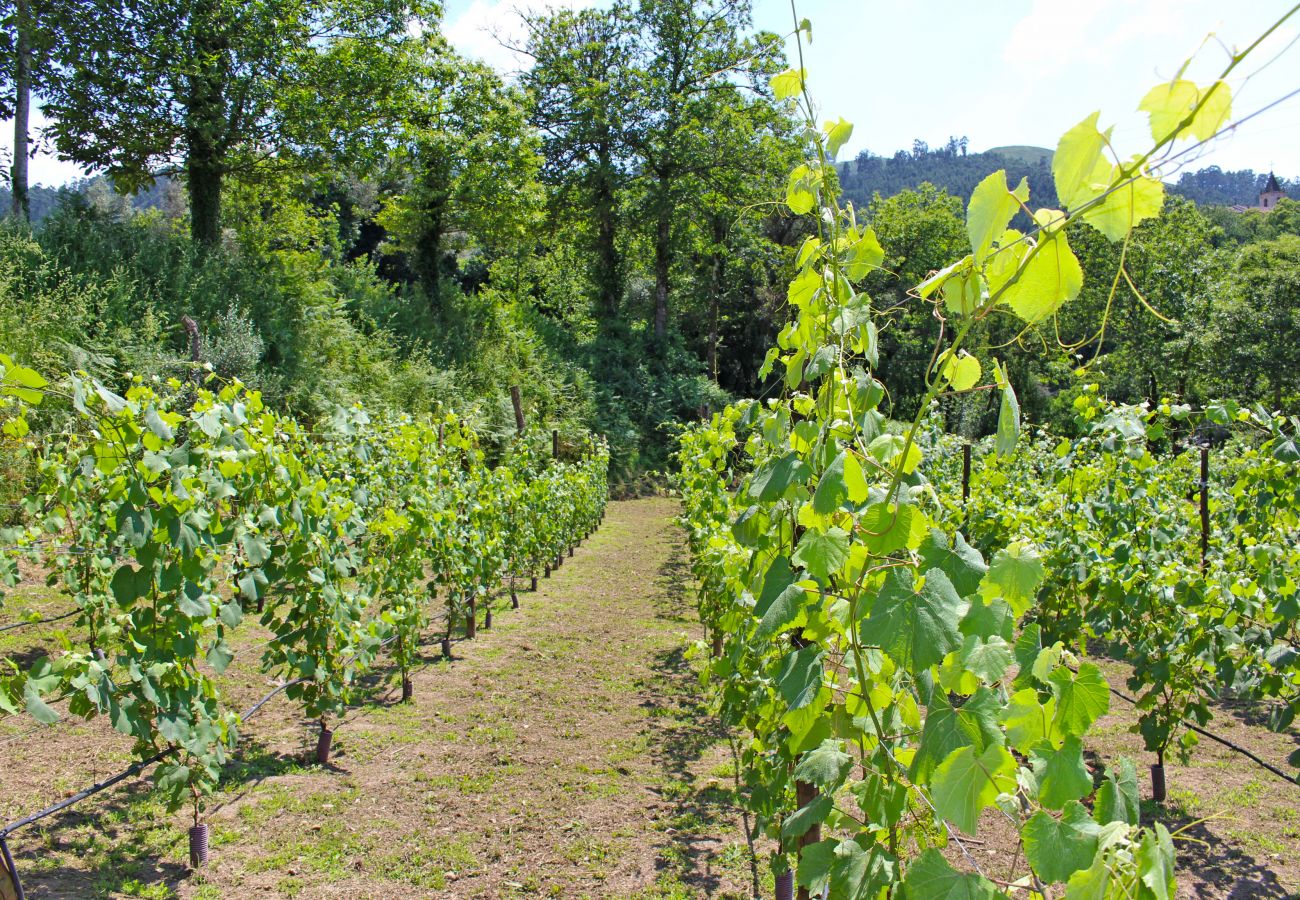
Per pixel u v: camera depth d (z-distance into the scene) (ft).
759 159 80.43
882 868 4.83
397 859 11.78
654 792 14.06
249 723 16.66
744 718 11.32
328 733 15.03
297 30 47.32
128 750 14.56
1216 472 25.31
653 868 11.57
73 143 43.37
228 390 13.30
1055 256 3.84
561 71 83.25
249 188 54.75
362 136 50.75
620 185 84.74
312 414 40.40
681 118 80.84
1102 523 17.62
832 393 6.01
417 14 51.93
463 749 15.81
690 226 83.15
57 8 41.27
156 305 38.34
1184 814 13.84
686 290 101.81
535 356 69.15
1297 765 12.91
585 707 18.33
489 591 28.81
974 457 30.45
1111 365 86.07
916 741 6.27
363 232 105.70
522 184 68.74
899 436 5.24
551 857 11.89
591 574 36.01
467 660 21.88
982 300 4.42
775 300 93.40
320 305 48.65
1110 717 18.57
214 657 12.03
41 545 16.39
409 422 24.57
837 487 5.04
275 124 47.32
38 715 9.47
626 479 69.41
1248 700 19.98
